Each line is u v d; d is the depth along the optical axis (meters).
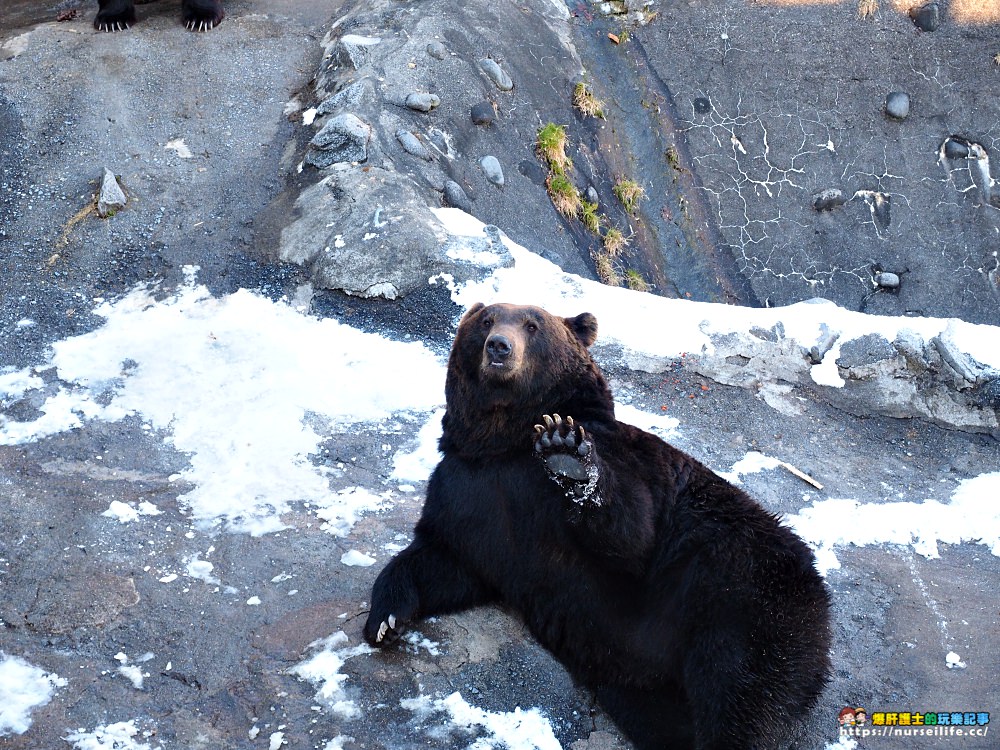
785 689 4.22
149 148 10.00
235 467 6.45
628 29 14.34
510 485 4.72
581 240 11.90
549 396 4.89
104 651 4.94
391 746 4.40
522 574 4.80
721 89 13.94
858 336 7.60
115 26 11.70
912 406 7.38
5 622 5.11
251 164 9.95
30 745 4.38
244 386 7.27
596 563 4.54
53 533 5.75
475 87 11.85
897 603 5.48
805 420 7.34
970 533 6.21
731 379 7.57
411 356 7.67
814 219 13.33
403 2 12.47
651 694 4.59
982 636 5.23
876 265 13.12
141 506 6.04
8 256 8.67
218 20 12.01
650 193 13.27
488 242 8.57
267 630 5.09
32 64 10.91
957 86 13.91
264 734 4.46
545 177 11.99
